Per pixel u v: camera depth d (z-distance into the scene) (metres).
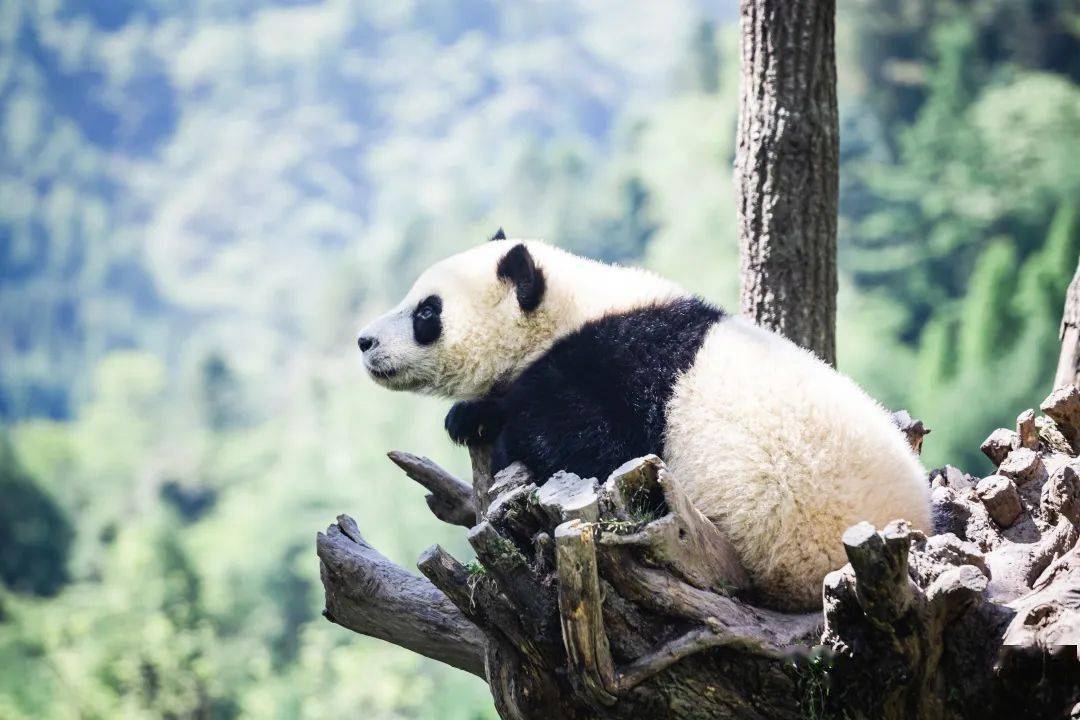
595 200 114.81
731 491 5.34
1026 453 5.97
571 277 6.78
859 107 82.94
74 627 37.12
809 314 7.65
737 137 7.87
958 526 5.87
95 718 30.44
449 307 6.94
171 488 112.12
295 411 130.12
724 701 4.72
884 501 5.36
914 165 73.25
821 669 4.59
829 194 7.66
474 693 29.97
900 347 61.56
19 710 38.94
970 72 76.31
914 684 4.49
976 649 4.50
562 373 6.21
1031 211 66.88
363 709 31.75
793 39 7.49
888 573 4.23
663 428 5.69
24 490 75.31
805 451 5.35
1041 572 5.18
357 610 6.45
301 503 82.75
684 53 133.75
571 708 5.00
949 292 67.94
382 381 7.26
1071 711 4.29
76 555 73.50
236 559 76.81
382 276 144.75
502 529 4.94
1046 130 69.50
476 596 5.01
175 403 142.38
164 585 51.00
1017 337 47.34
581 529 4.48
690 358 5.87
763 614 4.86
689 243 89.19
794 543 5.25
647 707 4.77
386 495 79.31
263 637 60.34
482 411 6.67
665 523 4.68
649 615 4.75
